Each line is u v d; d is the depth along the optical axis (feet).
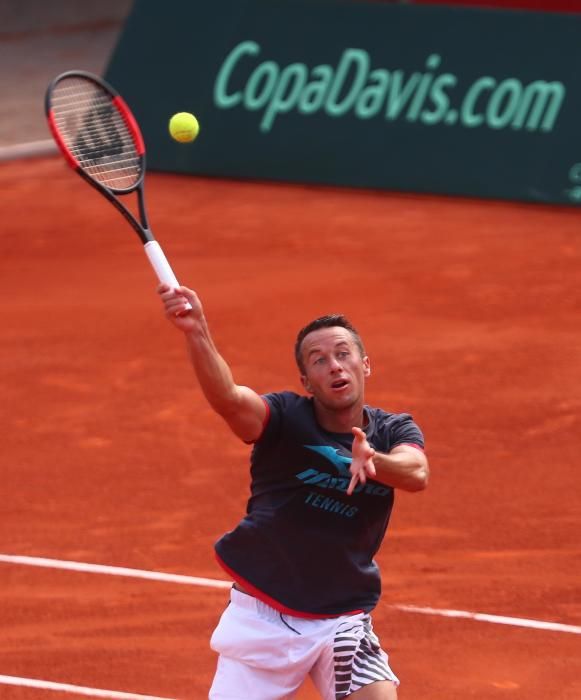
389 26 242.99
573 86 228.43
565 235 211.61
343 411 69.72
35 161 269.23
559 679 93.30
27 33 382.01
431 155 235.20
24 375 159.94
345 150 240.94
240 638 70.38
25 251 212.02
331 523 69.51
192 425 143.02
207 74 253.24
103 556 113.70
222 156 248.73
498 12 236.63
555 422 141.18
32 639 100.53
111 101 80.02
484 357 161.07
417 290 187.62
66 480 129.90
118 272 199.62
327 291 188.14
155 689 93.15
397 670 94.89
